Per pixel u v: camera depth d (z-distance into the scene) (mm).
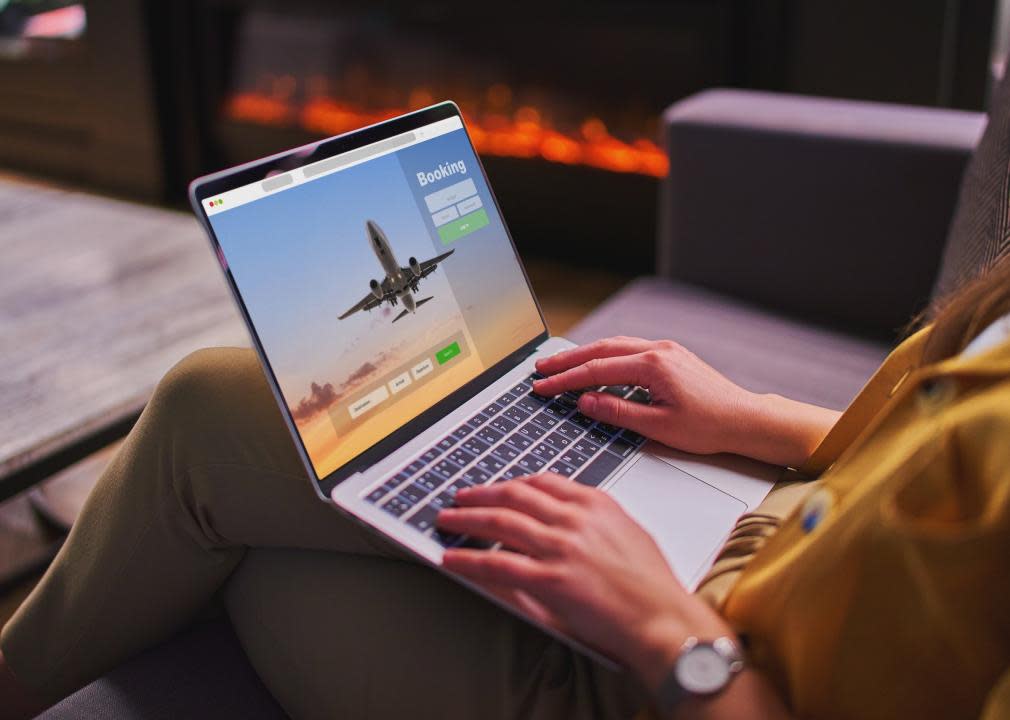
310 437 669
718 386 777
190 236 1764
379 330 749
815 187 1409
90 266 1620
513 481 609
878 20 2105
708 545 676
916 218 1346
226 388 722
